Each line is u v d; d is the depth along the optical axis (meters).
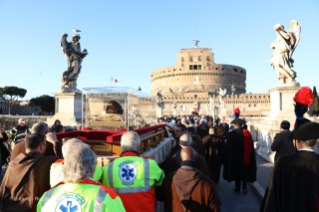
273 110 9.95
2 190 2.78
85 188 1.82
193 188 2.64
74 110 11.96
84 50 12.78
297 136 2.56
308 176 2.37
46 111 81.69
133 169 2.86
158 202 4.20
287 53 9.31
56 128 4.68
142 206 2.76
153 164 2.99
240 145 6.32
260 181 6.79
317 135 2.43
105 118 4.48
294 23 9.36
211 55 118.50
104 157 3.83
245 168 6.27
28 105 90.56
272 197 2.51
